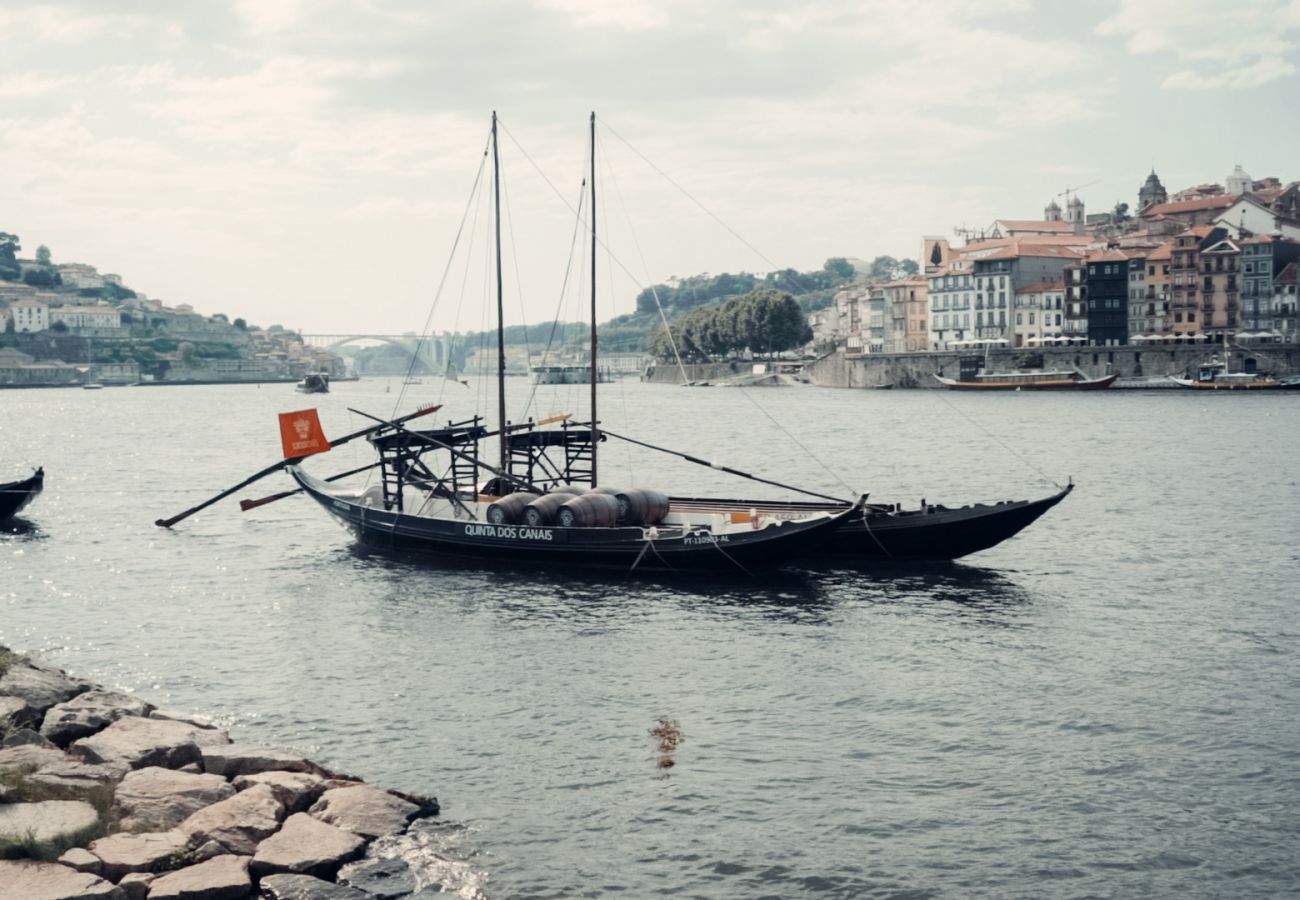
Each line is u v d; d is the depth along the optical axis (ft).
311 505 258.57
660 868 78.02
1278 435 412.16
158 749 90.07
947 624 140.87
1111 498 255.91
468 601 155.53
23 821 75.05
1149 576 168.66
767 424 529.04
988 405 630.33
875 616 145.07
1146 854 79.41
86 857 71.31
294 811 81.97
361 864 75.61
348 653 130.11
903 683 116.57
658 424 547.08
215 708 111.14
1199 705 108.58
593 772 93.66
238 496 286.05
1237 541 197.36
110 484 316.60
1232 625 138.92
